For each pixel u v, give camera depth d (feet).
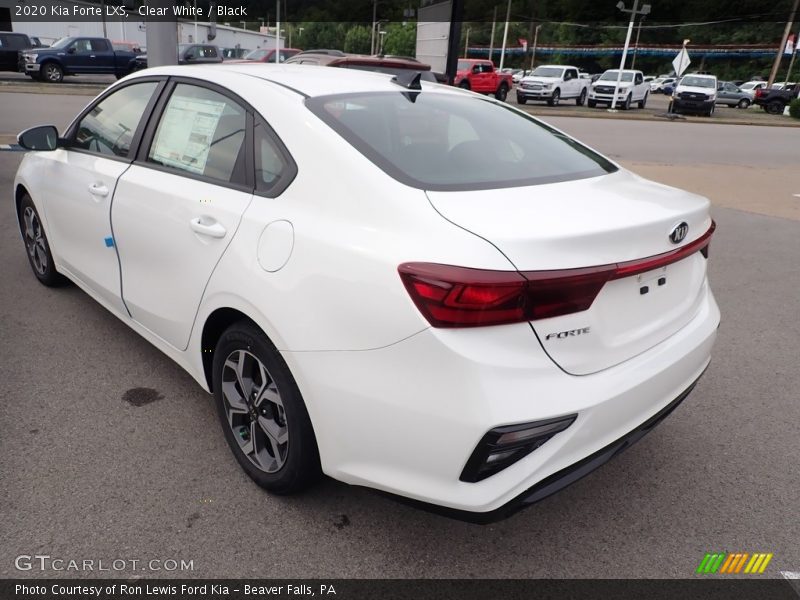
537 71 97.71
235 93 8.90
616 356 6.98
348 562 7.47
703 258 8.66
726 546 8.02
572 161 9.11
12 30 112.06
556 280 6.16
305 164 7.63
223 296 8.09
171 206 9.10
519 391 6.13
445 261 6.14
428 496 6.50
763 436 10.55
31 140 11.67
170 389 10.93
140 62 79.61
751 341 14.38
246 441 8.64
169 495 8.36
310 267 7.00
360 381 6.59
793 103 108.99
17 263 16.70
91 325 13.19
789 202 30.68
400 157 7.61
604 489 9.05
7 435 9.45
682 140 58.29
